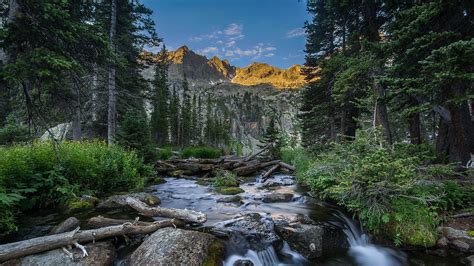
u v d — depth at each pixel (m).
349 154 8.14
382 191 6.49
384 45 7.99
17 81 6.81
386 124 11.55
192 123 63.06
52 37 7.80
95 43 8.59
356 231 7.04
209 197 9.87
